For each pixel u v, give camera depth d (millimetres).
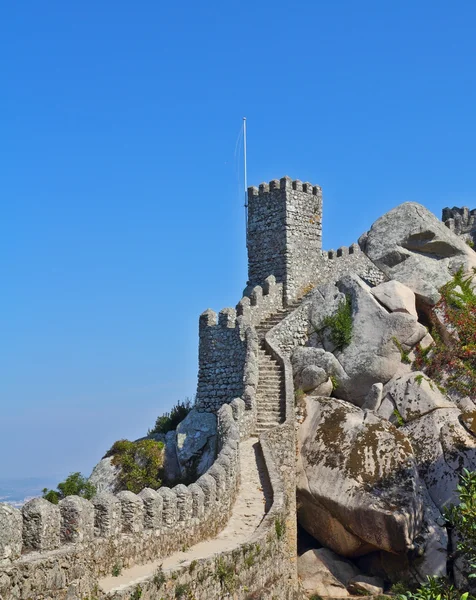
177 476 38000
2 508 14219
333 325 42812
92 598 15633
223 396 39875
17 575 13953
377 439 36906
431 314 44656
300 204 47188
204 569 19500
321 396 40094
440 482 35938
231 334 40250
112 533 17781
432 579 22953
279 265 46281
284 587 27141
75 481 35125
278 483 29875
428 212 49375
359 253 49438
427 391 39344
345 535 35344
